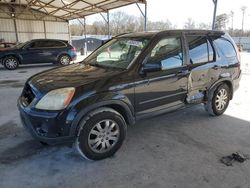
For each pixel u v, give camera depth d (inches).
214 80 173.5
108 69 135.9
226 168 116.7
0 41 852.0
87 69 140.2
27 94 129.7
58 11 856.3
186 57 153.4
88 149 118.3
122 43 153.1
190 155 129.1
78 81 120.0
